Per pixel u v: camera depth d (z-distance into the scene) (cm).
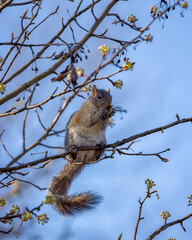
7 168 584
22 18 593
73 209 816
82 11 605
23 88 603
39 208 511
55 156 621
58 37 546
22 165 593
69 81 538
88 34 591
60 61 614
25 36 599
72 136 834
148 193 541
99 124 834
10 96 598
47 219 495
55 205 816
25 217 497
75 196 823
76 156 857
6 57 598
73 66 537
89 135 834
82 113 842
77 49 565
